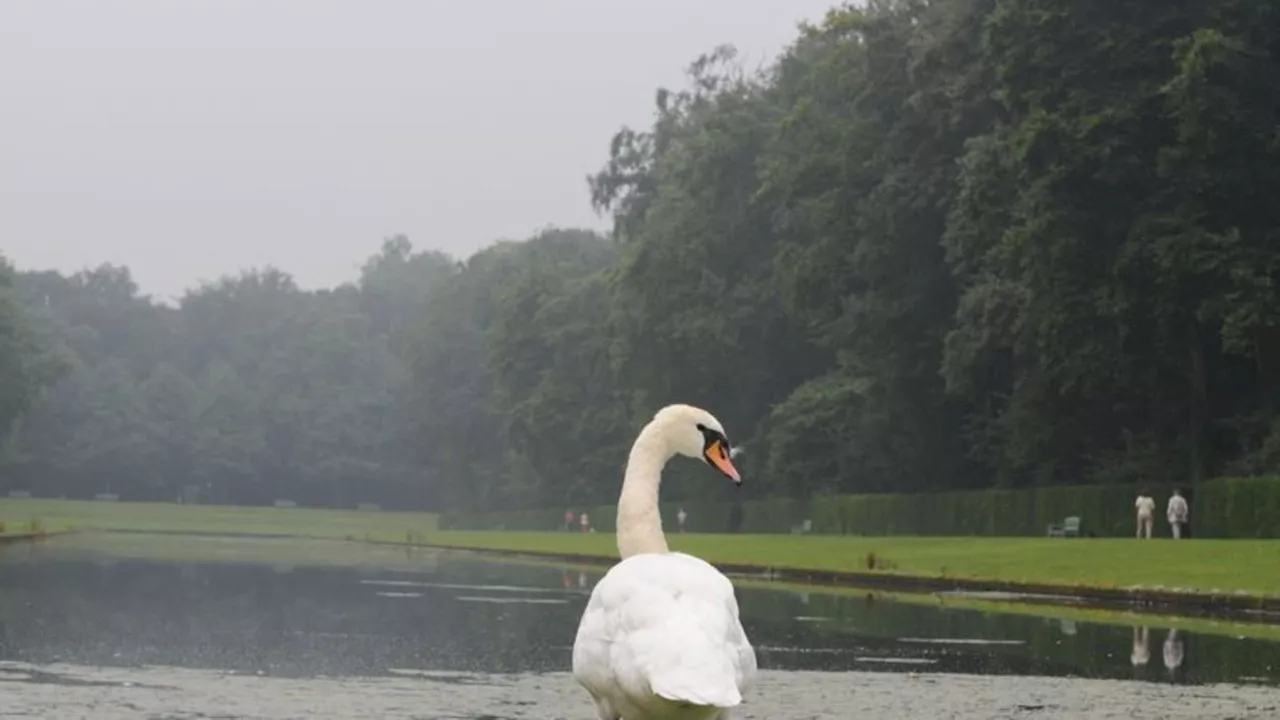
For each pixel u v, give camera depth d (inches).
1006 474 2421.3
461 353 5570.9
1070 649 737.0
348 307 7165.4
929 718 498.9
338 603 1060.5
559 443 4345.5
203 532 3956.7
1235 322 1726.1
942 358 2522.1
